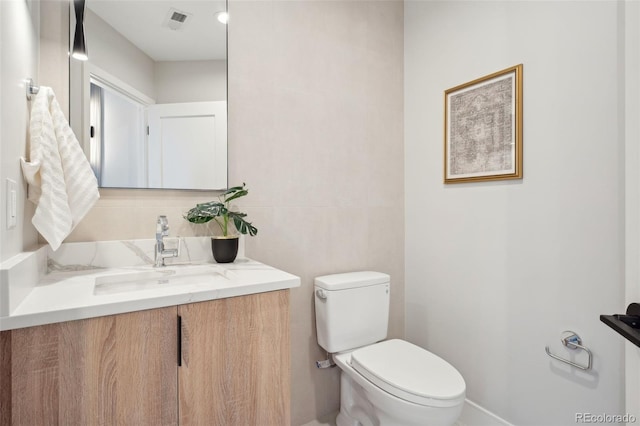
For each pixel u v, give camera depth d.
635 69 0.77
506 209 1.63
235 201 1.59
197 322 0.98
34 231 1.14
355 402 1.66
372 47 2.05
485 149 1.70
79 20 1.29
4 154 0.81
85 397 0.83
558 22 1.42
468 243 1.80
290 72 1.75
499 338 1.65
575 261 1.37
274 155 1.70
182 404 0.95
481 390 1.74
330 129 1.88
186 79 1.48
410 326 2.15
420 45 2.08
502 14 1.63
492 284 1.69
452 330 1.89
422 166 2.07
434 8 1.99
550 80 1.45
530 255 1.53
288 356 1.15
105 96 1.32
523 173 1.55
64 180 1.07
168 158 1.44
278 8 1.71
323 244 1.85
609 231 1.27
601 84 1.29
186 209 1.48
